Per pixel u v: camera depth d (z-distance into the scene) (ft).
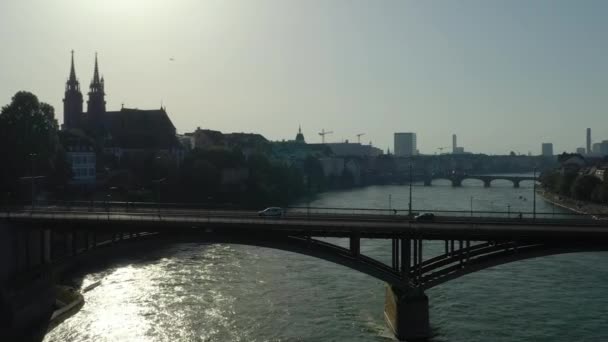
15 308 196.24
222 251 336.49
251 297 233.96
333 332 190.60
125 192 518.78
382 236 187.83
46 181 409.49
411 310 183.42
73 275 277.03
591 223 206.28
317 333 189.88
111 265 299.58
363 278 264.93
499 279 259.39
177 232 200.13
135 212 242.37
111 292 245.04
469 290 241.14
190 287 251.80
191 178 567.18
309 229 190.60
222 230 197.16
